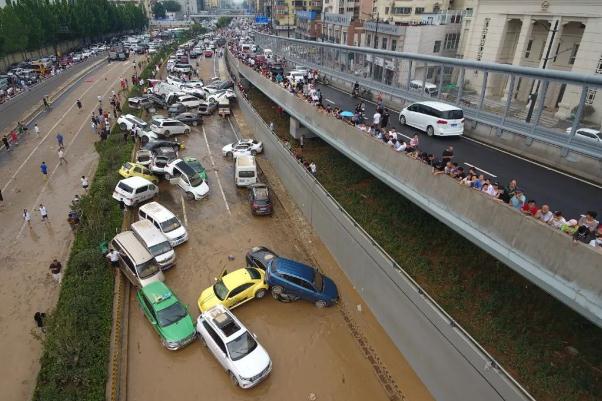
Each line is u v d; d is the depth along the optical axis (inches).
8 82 2167.8
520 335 516.4
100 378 567.2
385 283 676.1
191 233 956.0
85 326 642.2
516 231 449.4
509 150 838.5
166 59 3272.6
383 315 692.7
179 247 903.7
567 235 398.6
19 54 2819.9
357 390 601.9
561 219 490.9
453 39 2158.0
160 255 807.1
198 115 1768.0
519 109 1078.4
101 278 752.3
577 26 1360.7
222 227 984.9
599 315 364.5
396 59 1198.9
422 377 596.1
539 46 1476.4
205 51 3671.3
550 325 505.7
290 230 988.6
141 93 2113.7
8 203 1053.8
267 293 765.3
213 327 620.1
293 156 1106.7
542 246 421.1
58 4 3464.6
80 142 1491.1
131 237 814.5
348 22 2751.0
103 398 540.7
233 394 588.7
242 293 723.4
